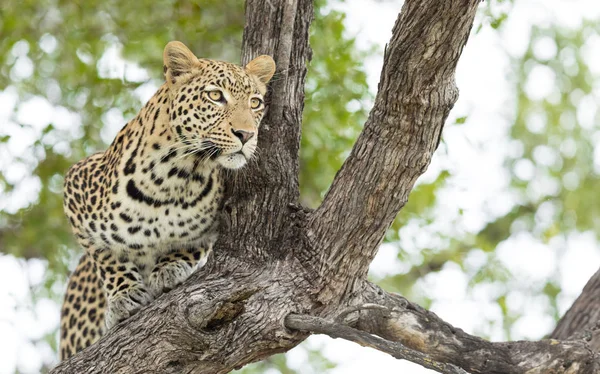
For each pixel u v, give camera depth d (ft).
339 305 32.53
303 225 32.73
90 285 44.57
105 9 53.72
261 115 37.99
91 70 53.42
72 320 45.06
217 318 29.53
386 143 30.04
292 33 35.27
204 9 52.70
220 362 30.89
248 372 58.80
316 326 30.04
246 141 36.68
